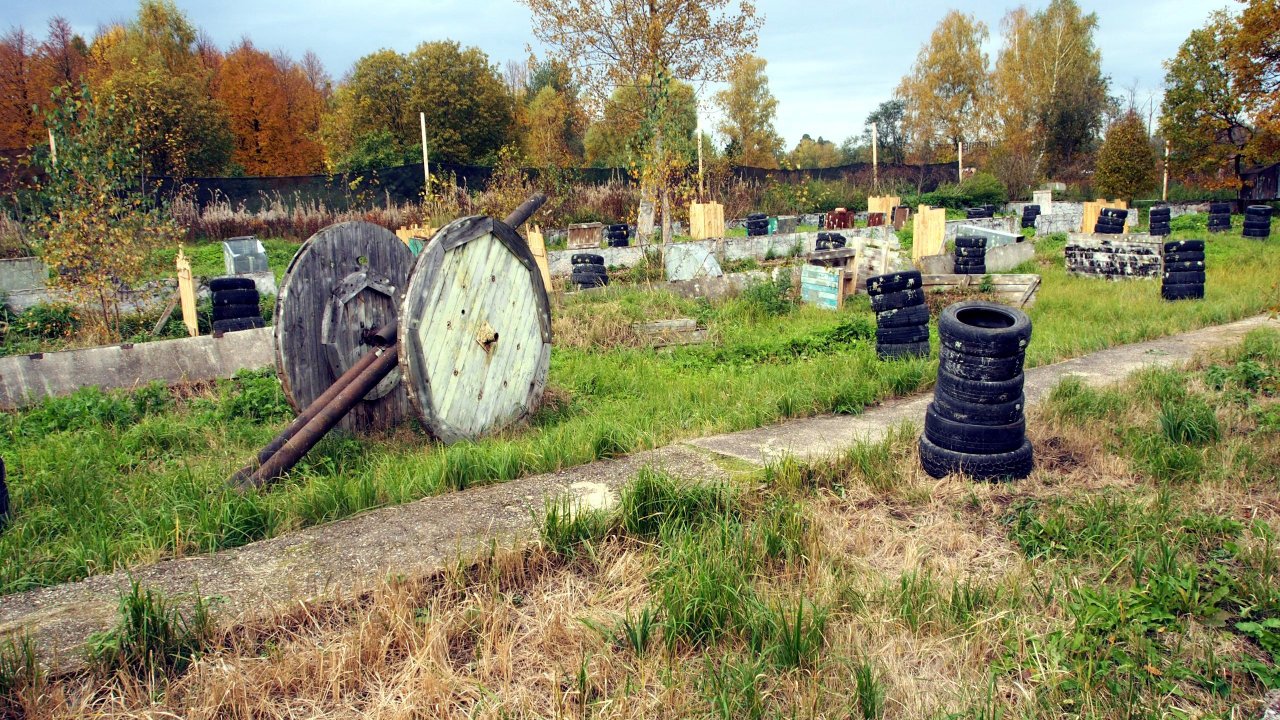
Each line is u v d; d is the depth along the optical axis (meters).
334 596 3.69
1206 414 5.98
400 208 27.59
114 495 5.20
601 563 4.11
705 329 11.53
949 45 60.41
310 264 6.80
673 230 26.80
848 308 13.21
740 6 25.09
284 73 55.34
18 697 2.90
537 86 67.00
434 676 3.09
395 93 38.75
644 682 3.09
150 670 3.15
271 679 3.12
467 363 6.63
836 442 6.04
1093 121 52.66
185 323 11.91
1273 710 2.88
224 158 35.25
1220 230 27.03
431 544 4.27
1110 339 9.91
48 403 7.54
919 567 4.05
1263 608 3.54
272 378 8.55
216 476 5.52
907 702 3.04
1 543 4.29
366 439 6.79
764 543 4.16
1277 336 9.27
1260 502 4.73
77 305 12.16
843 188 39.66
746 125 57.28
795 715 2.92
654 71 24.38
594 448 5.84
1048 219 30.64
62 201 11.66
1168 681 3.07
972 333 5.07
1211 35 39.28
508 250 6.95
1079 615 3.45
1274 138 35.38
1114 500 4.70
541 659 3.33
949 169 43.41
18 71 37.88
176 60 49.88
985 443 5.18
